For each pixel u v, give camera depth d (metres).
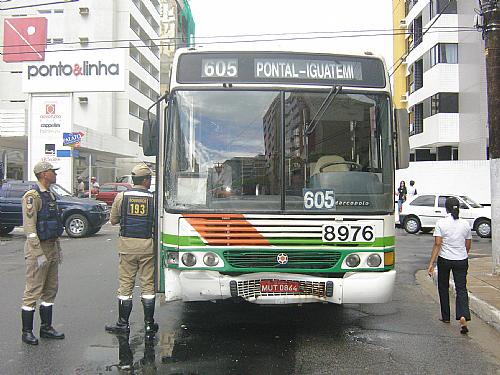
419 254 14.45
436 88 32.16
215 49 6.02
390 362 5.48
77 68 29.02
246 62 6.02
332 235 5.69
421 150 37.00
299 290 5.66
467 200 20.00
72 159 28.73
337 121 5.97
